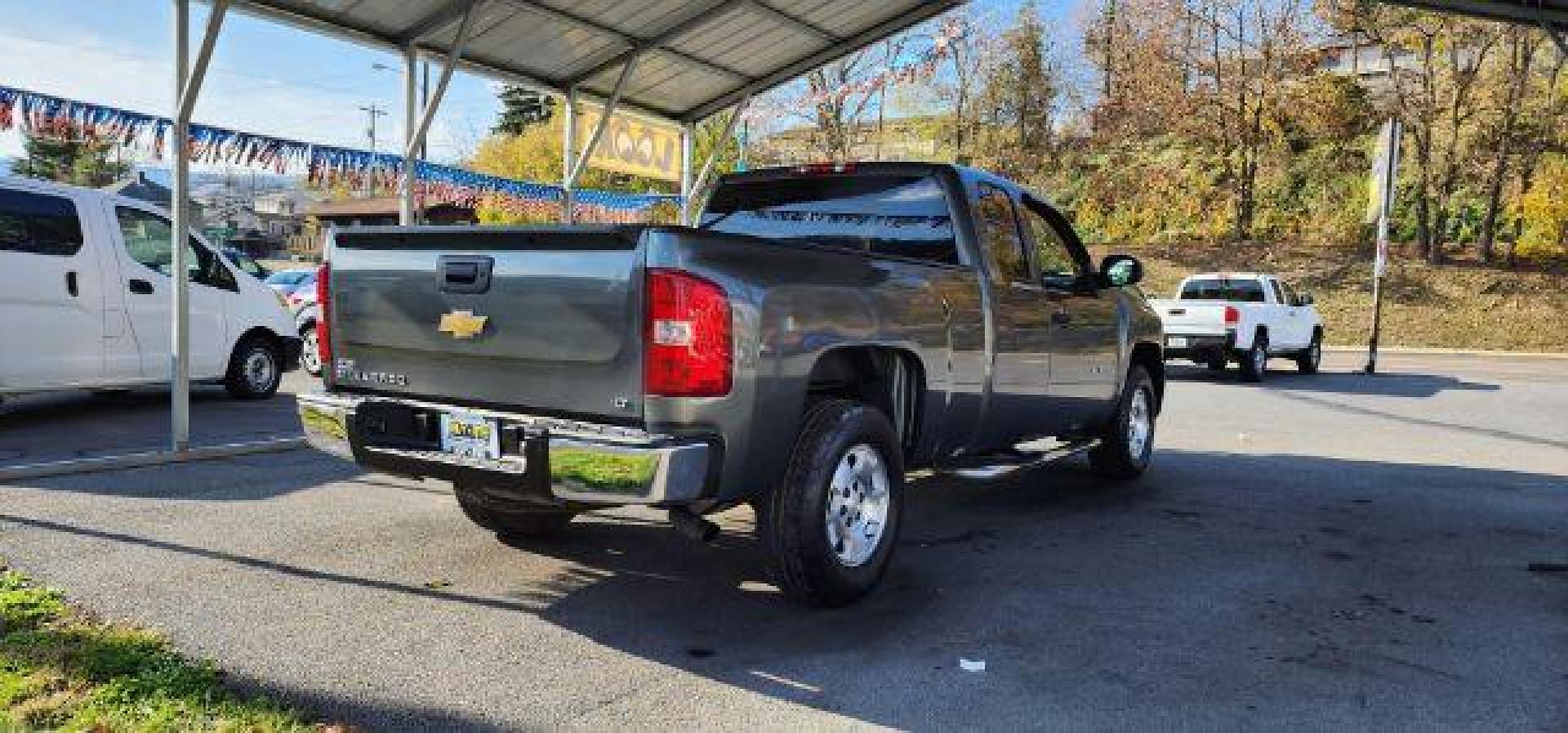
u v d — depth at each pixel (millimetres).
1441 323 28781
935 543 5809
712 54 10383
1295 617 4613
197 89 7094
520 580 4887
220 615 4266
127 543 5227
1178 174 37469
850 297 4453
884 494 4703
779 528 4270
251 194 52250
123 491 6379
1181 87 35844
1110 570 5301
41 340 8734
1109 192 38375
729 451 3920
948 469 5508
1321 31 34156
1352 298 30641
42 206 8820
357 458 4453
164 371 9789
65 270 8906
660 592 4762
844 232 5988
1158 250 35906
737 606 4594
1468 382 17688
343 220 52344
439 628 4211
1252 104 35250
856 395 4965
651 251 3803
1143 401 7926
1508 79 30438
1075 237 6984
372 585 4734
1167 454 9266
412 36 8641
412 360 4504
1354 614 4680
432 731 3271
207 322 10578
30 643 3814
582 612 4469
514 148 46188
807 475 4246
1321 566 5465
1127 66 37531
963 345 5297
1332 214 34938
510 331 4141
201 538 5395
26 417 9719
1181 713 3547
